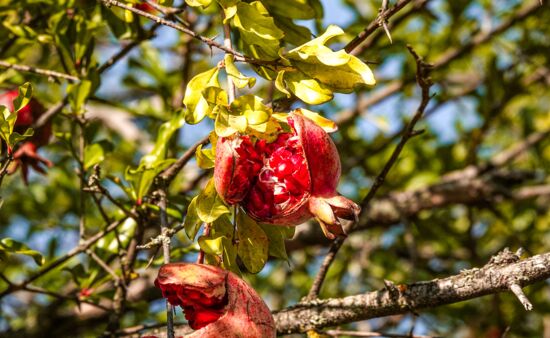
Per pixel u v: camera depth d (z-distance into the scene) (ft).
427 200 6.44
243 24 4.37
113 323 5.19
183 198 5.19
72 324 6.28
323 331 4.81
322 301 4.72
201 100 4.28
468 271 4.44
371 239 6.57
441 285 4.46
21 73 5.59
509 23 6.48
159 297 5.96
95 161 5.36
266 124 4.22
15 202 6.86
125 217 5.09
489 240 6.86
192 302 4.18
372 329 6.44
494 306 6.07
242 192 4.25
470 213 6.42
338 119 6.64
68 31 5.42
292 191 4.22
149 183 5.06
